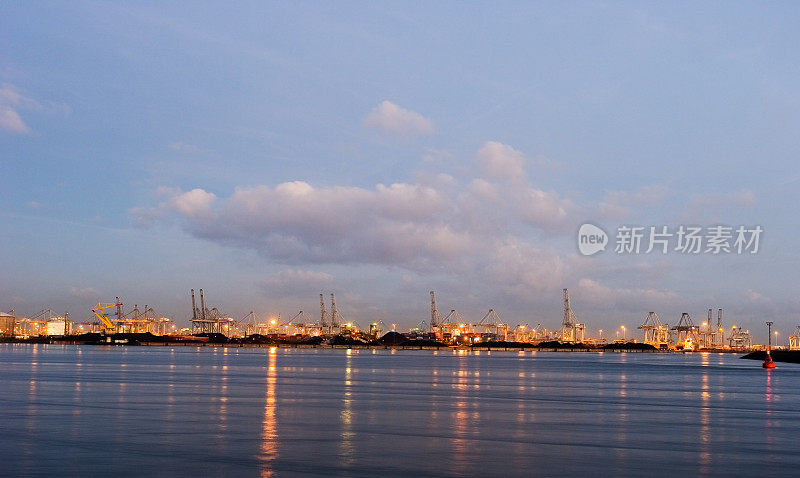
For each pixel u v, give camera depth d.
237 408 49.84
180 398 58.00
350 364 160.75
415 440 35.00
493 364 180.62
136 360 169.62
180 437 35.19
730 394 71.12
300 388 72.44
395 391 69.56
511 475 26.81
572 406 54.94
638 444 34.56
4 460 28.83
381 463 28.77
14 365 127.50
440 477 26.33
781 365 189.50
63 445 32.56
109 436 35.41
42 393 62.00
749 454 31.95
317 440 34.62
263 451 31.27
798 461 30.31
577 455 31.20
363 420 43.25
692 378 109.56
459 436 36.59
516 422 43.19
